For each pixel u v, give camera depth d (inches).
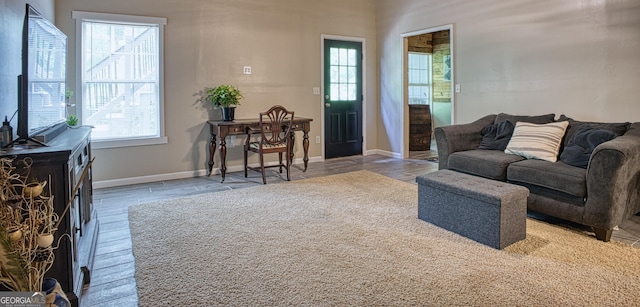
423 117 282.4
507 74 184.2
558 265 92.1
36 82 87.8
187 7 191.5
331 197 154.3
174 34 189.2
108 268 94.0
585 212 110.2
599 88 152.9
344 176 194.9
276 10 218.8
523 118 161.5
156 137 187.9
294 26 226.2
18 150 73.4
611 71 149.1
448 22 211.2
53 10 157.5
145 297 79.2
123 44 179.6
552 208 119.3
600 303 75.5
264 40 215.9
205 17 196.9
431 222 121.7
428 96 352.5
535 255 97.9
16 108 94.6
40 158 71.9
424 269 90.6
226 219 127.6
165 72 188.2
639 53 141.6
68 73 167.0
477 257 97.0
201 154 201.8
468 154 151.8
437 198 118.4
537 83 172.9
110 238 113.2
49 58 99.0
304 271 90.1
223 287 83.0
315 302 76.6
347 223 122.9
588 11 154.2
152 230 117.7
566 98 163.3
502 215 100.7
